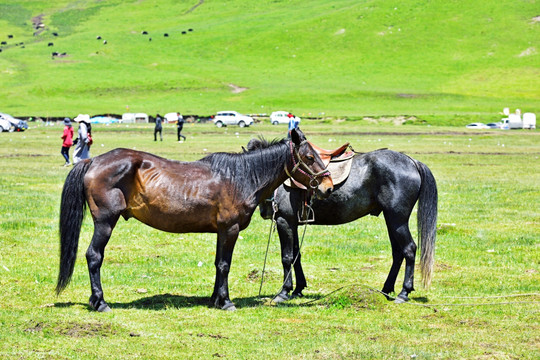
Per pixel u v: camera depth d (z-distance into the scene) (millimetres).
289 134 9992
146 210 9328
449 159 35125
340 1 183875
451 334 8430
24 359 7164
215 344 7914
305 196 10211
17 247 13461
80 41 150750
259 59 137000
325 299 10031
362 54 137125
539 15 145750
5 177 24891
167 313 9281
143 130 61406
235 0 198000
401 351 7676
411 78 119250
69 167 29094
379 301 9781
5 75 116562
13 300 9742
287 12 176750
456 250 13844
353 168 10422
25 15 190250
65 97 103875
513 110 90062
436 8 155375
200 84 112938
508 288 10898
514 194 22047
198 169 9531
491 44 135375
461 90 108812
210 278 11562
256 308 9664
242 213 9539
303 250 13805
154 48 144750
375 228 16344
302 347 7832
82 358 7312
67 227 9164
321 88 109688
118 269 12031
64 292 10328
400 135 54469
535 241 14625
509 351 7738
